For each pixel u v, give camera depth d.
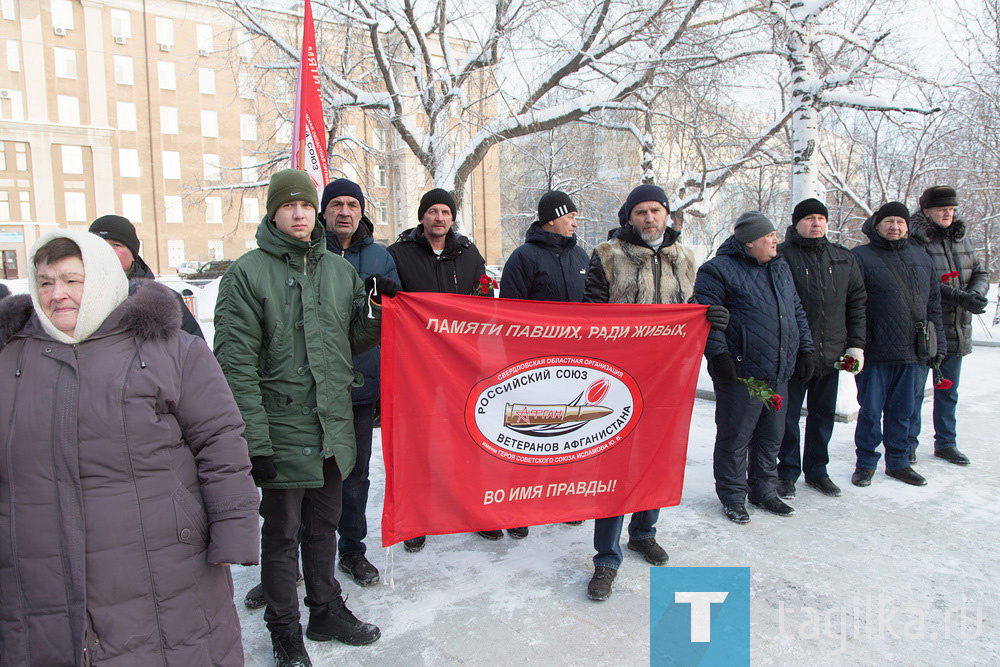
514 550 3.74
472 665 2.61
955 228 5.23
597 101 9.98
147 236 37.91
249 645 2.79
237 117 39.47
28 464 1.72
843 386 6.50
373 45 9.73
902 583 3.27
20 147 34.88
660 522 4.09
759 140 10.68
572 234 4.16
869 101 6.67
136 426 1.78
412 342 2.81
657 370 3.29
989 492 4.57
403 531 2.88
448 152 10.34
